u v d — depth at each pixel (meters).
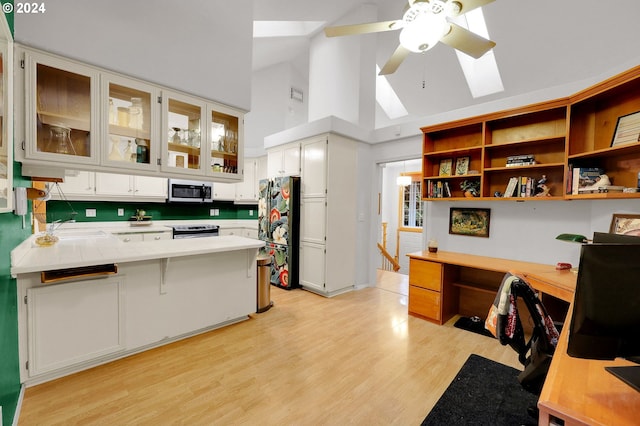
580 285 0.78
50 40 1.79
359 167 4.32
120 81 2.11
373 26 2.31
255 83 6.29
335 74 4.55
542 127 2.79
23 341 1.78
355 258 4.32
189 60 2.43
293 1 3.74
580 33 3.41
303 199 4.22
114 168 2.13
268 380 1.98
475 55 2.55
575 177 2.34
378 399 1.80
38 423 1.54
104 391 1.82
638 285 0.77
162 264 2.38
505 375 2.08
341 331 2.80
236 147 2.89
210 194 5.29
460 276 3.40
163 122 2.34
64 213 4.04
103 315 2.09
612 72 2.30
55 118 1.94
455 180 3.41
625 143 2.02
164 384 1.91
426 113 5.89
